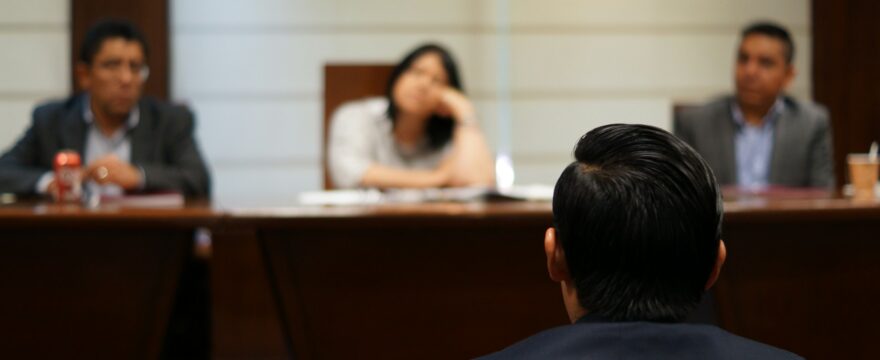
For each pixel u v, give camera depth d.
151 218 2.31
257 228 2.33
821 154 3.88
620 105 5.48
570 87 5.44
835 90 5.50
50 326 2.40
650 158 1.03
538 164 5.44
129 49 3.44
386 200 2.83
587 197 1.02
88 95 3.68
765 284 2.45
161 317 2.40
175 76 5.23
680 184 1.01
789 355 0.94
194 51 5.23
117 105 3.45
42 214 2.32
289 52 5.29
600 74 5.45
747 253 2.43
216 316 2.35
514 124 5.41
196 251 2.92
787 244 2.45
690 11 5.48
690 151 1.05
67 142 3.56
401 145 3.73
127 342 2.41
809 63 5.53
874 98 5.50
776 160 3.85
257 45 5.27
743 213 2.35
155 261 2.39
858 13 5.48
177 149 3.62
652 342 0.93
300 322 2.39
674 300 1.01
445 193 2.98
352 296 2.39
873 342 2.52
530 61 5.40
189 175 3.49
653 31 5.46
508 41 5.39
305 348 2.41
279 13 5.28
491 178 3.51
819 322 2.48
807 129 3.88
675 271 1.01
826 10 5.48
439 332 2.40
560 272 1.09
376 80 3.87
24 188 3.25
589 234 1.02
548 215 2.33
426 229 2.37
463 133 3.54
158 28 5.03
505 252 2.39
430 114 3.70
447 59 3.67
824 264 2.47
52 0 5.06
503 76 5.40
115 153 3.62
